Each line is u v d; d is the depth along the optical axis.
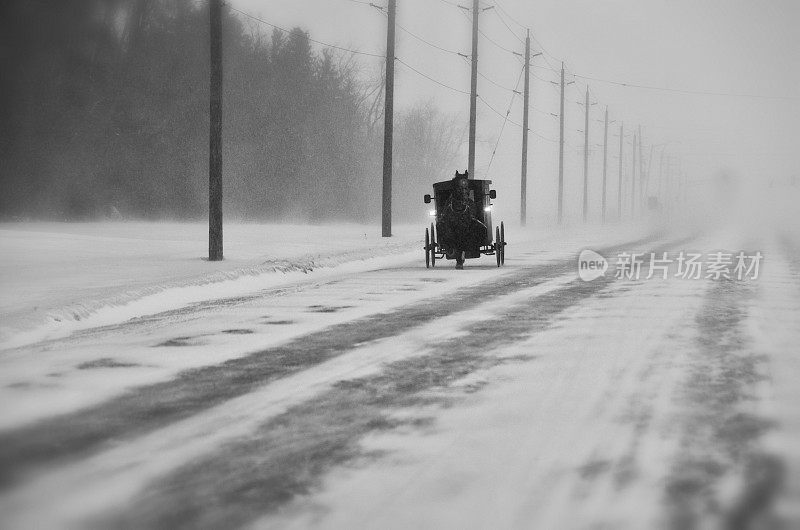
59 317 19.92
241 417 10.20
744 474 7.69
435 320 19.47
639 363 13.53
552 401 10.89
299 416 10.21
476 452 8.57
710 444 8.72
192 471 8.01
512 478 7.69
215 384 12.25
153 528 6.54
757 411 10.13
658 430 9.31
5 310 20.33
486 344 15.80
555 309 21.34
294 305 22.89
